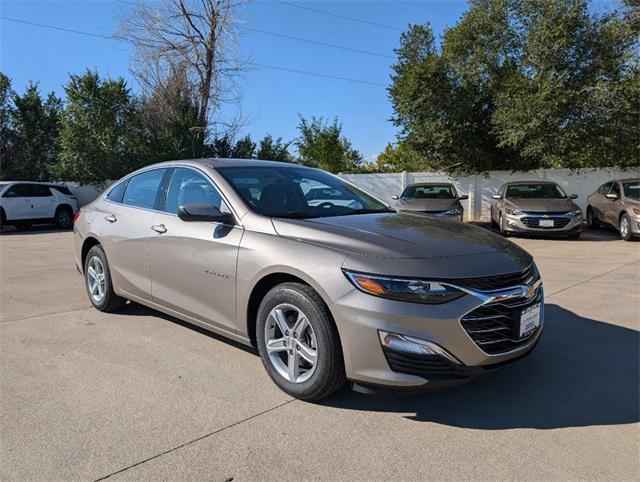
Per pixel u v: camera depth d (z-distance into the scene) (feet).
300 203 13.51
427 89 56.59
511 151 58.44
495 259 10.54
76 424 9.97
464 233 11.86
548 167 60.13
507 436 9.66
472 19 57.88
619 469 8.57
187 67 76.64
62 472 8.41
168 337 15.14
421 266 9.78
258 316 11.64
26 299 19.95
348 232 11.09
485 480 8.27
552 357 13.80
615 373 12.73
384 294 9.61
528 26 54.70
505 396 11.41
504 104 54.29
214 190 13.46
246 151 74.23
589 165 56.65
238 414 10.42
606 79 52.03
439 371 9.62
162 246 14.29
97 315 17.56
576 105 51.62
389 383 9.62
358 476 8.34
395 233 11.25
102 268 17.30
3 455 8.89
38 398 11.09
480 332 9.84
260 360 13.33
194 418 10.24
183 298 13.78
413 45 62.28
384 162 121.80
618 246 36.27
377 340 9.59
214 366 12.91
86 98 64.13
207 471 8.47
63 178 65.82
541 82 51.39
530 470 8.55
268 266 11.18
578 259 30.27
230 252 12.14
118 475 8.34
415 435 9.67
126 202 16.72
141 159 66.90
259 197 13.09
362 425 10.03
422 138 59.11
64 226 57.62
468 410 10.72
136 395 11.26
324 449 9.16
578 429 9.95
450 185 46.83
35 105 78.38
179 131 69.05
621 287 22.24
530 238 41.39
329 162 96.94
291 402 10.96
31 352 13.91
